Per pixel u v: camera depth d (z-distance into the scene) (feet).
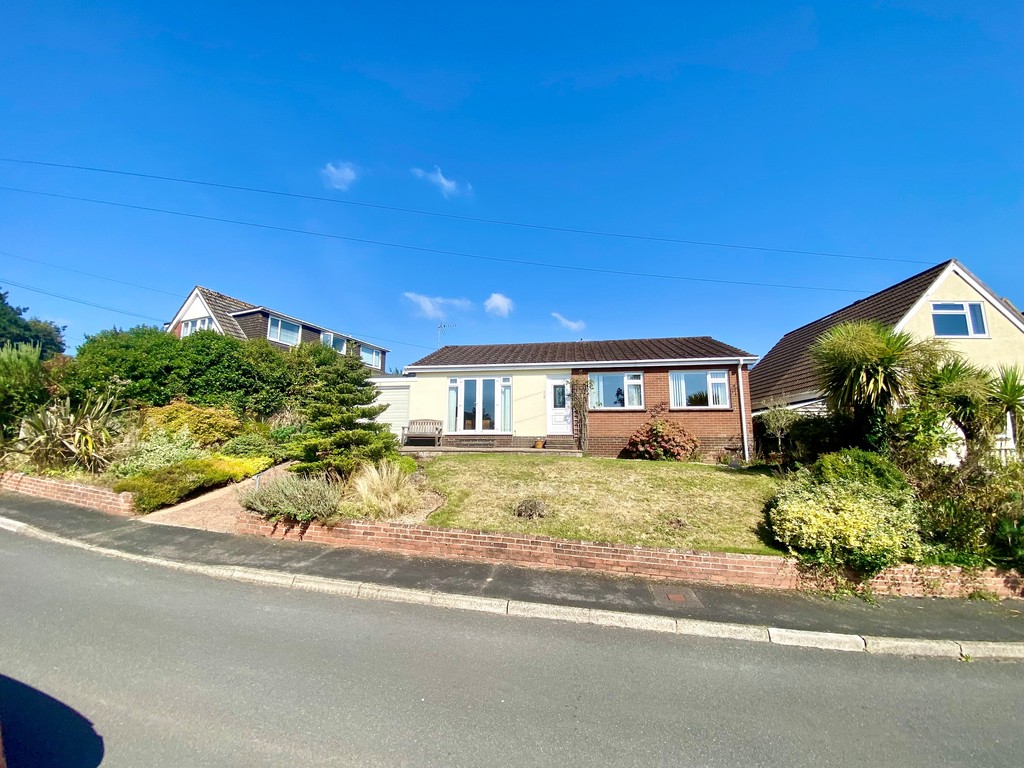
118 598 17.95
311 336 100.22
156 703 11.69
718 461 50.57
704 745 11.21
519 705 12.39
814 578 21.63
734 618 18.38
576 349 68.85
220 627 16.03
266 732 10.80
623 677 14.15
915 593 21.30
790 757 10.96
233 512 29.99
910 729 12.32
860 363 29.66
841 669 15.38
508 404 60.64
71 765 9.50
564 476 34.53
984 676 15.33
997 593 21.18
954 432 29.14
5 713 11.06
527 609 18.49
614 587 20.72
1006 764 11.14
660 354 60.34
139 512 28.99
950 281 55.62
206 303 83.25
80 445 34.50
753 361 55.72
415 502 28.76
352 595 19.54
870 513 22.43
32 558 21.94
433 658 14.67
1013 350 53.47
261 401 51.65
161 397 46.29
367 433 32.07
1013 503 22.74
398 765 10.01
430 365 61.52
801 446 33.99
